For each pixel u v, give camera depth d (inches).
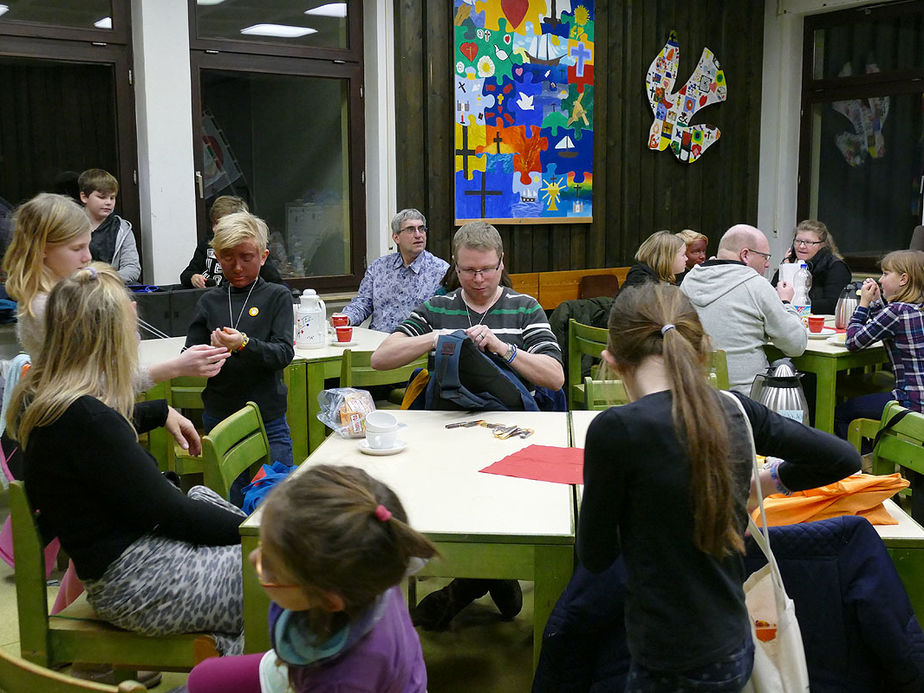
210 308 117.3
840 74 271.6
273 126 210.8
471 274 109.8
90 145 189.3
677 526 53.0
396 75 219.9
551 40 240.5
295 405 137.9
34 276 90.0
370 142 221.1
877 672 65.3
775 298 149.7
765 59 283.4
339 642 45.1
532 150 241.8
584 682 69.0
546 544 70.0
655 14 261.0
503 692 92.8
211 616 71.7
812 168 282.8
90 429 67.5
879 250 270.4
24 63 179.9
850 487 72.8
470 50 226.8
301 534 42.4
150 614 70.6
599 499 54.3
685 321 56.3
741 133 283.7
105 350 69.6
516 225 243.3
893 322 141.7
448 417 105.8
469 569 70.9
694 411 52.4
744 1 277.6
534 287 242.4
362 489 44.8
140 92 188.9
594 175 255.9
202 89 199.3
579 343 171.8
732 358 152.5
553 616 68.1
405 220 176.7
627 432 53.0
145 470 69.7
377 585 43.7
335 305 221.0
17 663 46.5
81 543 69.8
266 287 118.4
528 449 91.4
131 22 188.1
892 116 261.4
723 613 54.1
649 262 173.8
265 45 204.2
